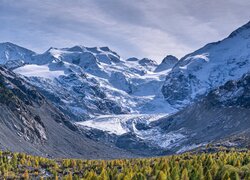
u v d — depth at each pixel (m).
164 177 89.19
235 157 112.69
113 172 102.25
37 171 120.38
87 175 98.62
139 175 93.06
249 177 84.69
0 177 107.75
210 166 99.06
